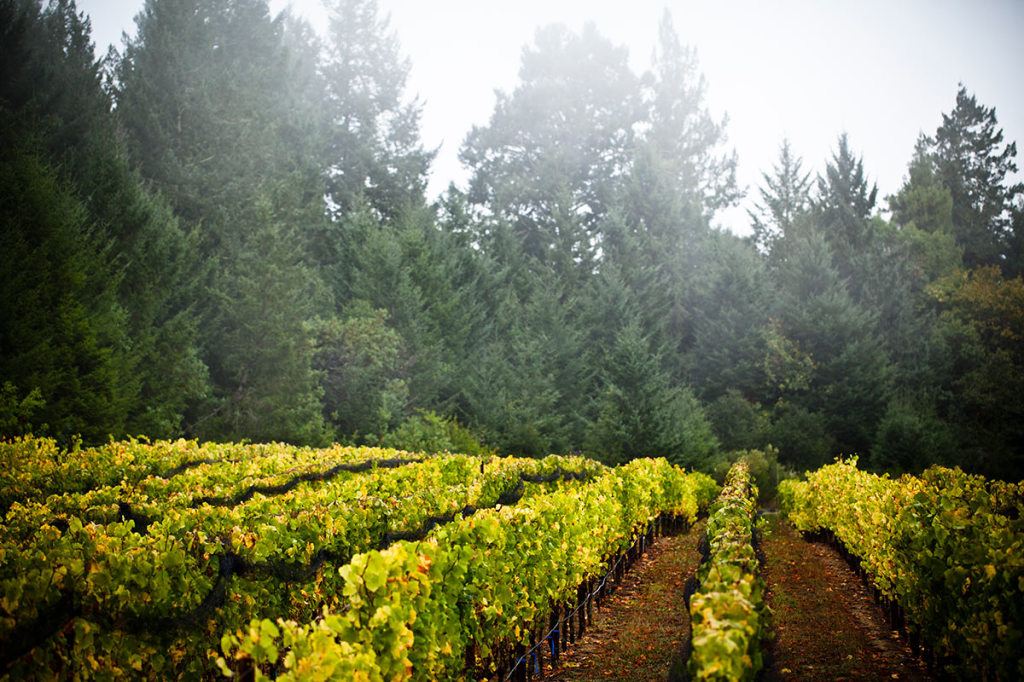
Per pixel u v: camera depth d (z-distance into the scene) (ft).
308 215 126.93
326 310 108.88
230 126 115.55
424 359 108.47
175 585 15.11
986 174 234.99
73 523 16.24
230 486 34.81
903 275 177.99
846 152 192.65
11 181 66.23
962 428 143.64
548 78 216.54
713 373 160.45
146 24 123.75
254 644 11.65
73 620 12.87
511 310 150.61
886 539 27.86
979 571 16.65
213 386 83.71
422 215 152.25
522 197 193.47
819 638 25.90
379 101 190.49
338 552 19.92
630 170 192.03
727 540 19.20
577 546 27.43
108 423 65.72
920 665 22.40
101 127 95.55
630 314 152.15
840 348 152.56
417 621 14.74
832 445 140.05
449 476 41.39
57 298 66.33
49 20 114.93
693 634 13.44
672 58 219.20
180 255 88.69
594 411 124.47
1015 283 166.81
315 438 82.12
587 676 22.54
